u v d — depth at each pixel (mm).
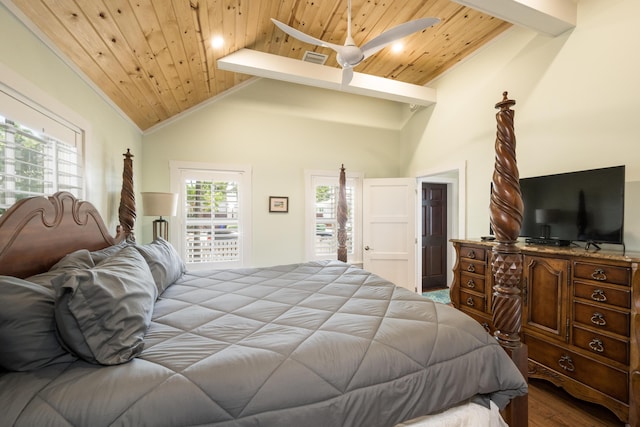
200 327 1290
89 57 2141
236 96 4199
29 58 1676
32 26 1662
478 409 1263
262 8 2590
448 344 1257
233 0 2320
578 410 2027
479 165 3586
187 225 3986
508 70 3201
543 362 2252
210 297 1759
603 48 2396
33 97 1703
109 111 2830
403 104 5051
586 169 2510
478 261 2879
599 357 1906
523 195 2793
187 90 3465
